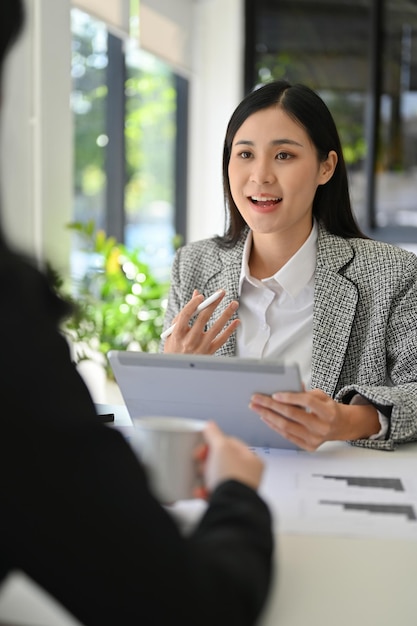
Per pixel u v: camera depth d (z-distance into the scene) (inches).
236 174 80.4
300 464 61.6
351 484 57.2
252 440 64.5
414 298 78.8
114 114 201.3
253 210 80.0
